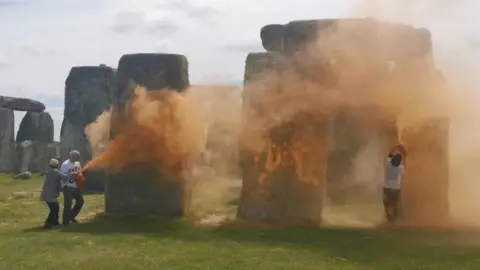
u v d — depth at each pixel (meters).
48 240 10.27
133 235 10.75
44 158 29.83
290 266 8.36
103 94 23.56
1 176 26.23
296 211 12.00
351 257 8.94
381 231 11.09
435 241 10.16
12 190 20.39
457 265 8.48
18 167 28.80
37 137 30.73
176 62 12.93
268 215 12.09
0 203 16.31
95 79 23.72
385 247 9.62
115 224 11.95
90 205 16.08
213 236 10.64
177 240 10.27
